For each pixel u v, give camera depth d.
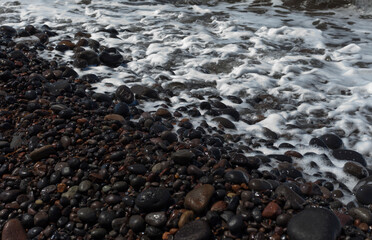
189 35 6.87
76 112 3.90
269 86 5.02
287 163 3.32
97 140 3.44
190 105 4.44
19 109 3.89
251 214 2.60
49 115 3.82
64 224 2.62
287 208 2.62
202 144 3.52
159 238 2.50
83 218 2.61
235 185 2.86
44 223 2.61
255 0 9.55
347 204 2.81
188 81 5.10
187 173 2.97
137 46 6.29
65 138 3.39
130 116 4.06
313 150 3.64
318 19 8.05
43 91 4.29
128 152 3.29
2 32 5.97
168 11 8.41
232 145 3.68
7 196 2.80
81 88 4.44
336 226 2.37
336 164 3.43
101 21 7.56
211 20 7.88
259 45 6.37
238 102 4.63
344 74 5.40
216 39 6.69
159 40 6.65
